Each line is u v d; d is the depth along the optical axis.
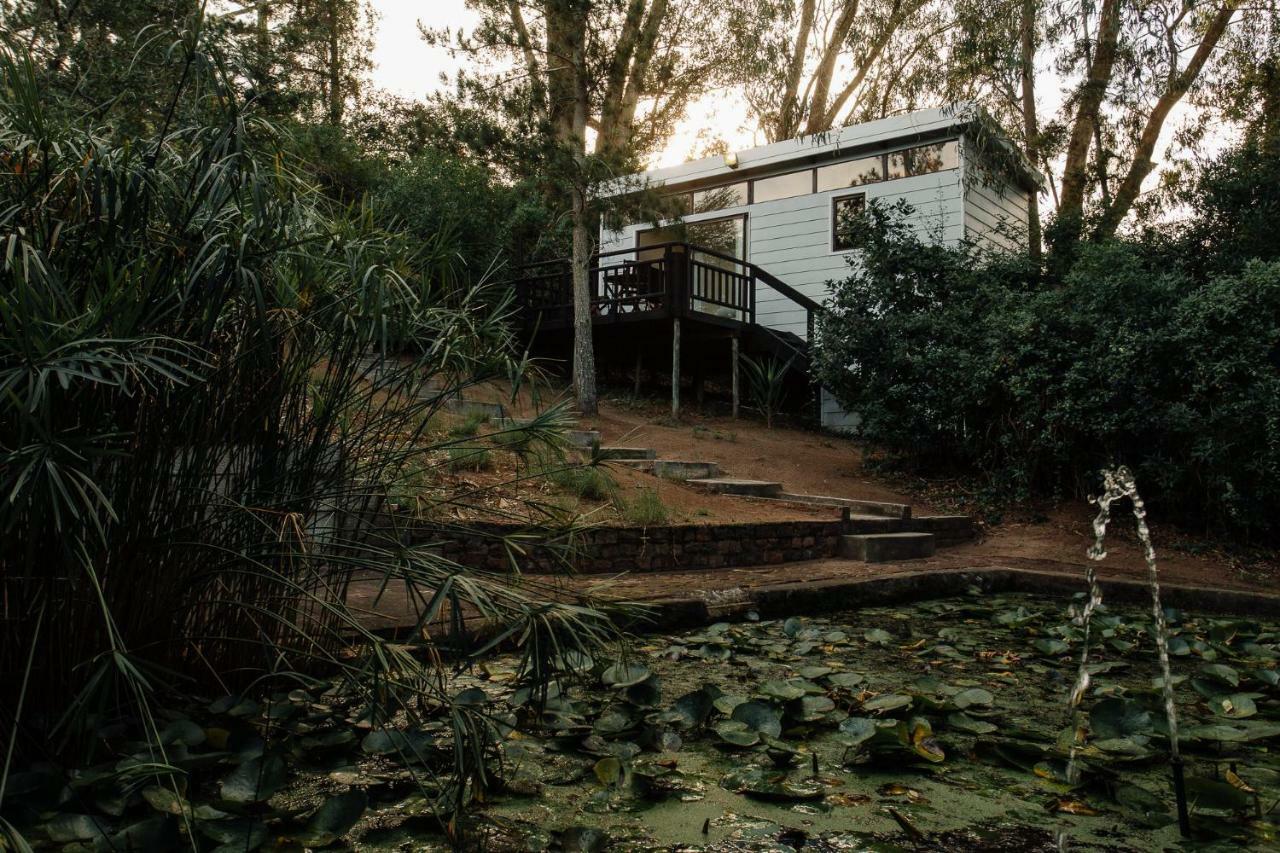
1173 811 2.01
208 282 2.19
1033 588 5.98
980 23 11.38
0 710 2.02
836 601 5.13
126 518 2.17
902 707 2.72
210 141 2.37
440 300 2.94
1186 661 3.76
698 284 14.01
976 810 2.01
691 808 1.99
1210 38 12.14
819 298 12.79
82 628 2.14
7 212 1.99
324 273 2.69
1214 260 8.85
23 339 1.72
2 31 2.10
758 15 14.91
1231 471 6.90
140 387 2.11
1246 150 9.30
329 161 11.22
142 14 7.61
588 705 2.78
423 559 2.30
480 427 6.86
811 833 1.86
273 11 10.20
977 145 11.52
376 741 2.18
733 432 10.95
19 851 1.40
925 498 8.74
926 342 9.31
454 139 9.68
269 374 2.45
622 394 12.84
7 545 1.94
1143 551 6.93
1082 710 2.91
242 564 2.39
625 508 5.79
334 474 2.62
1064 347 7.85
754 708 2.61
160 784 1.88
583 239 10.39
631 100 15.75
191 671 2.51
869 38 15.05
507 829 1.84
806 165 13.01
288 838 1.69
